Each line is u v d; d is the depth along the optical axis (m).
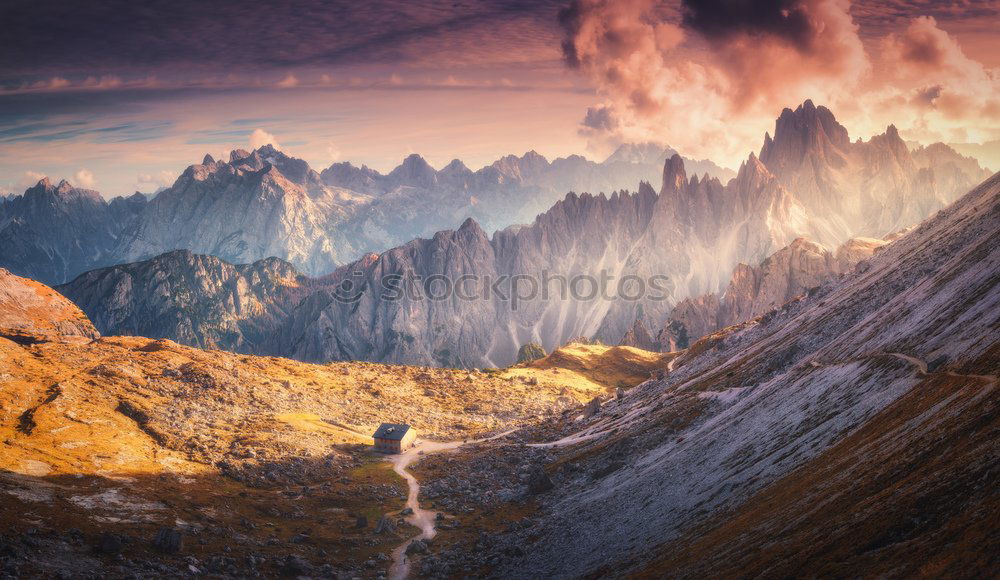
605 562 100.62
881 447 79.00
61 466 140.88
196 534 124.19
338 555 128.25
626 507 123.31
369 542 135.25
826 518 69.75
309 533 138.75
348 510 156.12
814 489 80.19
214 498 147.88
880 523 61.22
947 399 78.19
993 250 120.75
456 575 117.06
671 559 86.88
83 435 163.62
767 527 77.75
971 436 64.69
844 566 58.12
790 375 143.38
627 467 150.00
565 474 165.88
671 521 104.19
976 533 50.25
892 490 65.81
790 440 106.00
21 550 98.06
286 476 172.75
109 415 183.62
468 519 149.50
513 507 154.38
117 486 138.50
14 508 114.19
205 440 183.75
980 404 69.56
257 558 117.75
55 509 118.38
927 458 67.62
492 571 115.88
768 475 98.00
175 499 140.25
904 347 112.81
